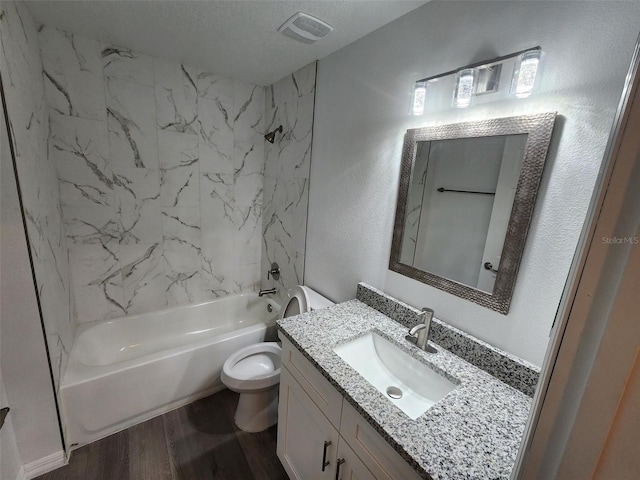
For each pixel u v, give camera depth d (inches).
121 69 73.5
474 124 41.6
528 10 35.9
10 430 50.9
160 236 88.4
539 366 37.6
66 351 66.2
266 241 104.9
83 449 61.7
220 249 100.4
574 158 33.3
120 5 54.4
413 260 52.9
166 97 80.9
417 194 51.1
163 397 71.3
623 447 12.3
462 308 45.7
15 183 45.9
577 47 32.3
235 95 91.7
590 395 13.0
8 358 49.7
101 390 62.3
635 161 11.5
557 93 34.1
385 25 54.9
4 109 43.5
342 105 66.2
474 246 43.4
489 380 39.9
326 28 57.1
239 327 103.7
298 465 51.0
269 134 90.3
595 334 12.8
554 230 35.4
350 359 48.8
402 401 44.1
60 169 70.6
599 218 12.7
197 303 98.4
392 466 31.2
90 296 80.9
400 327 53.4
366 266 63.6
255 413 68.7
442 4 45.3
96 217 77.6
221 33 62.2
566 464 14.2
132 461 60.3
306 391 46.8
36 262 50.8
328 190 72.8
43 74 64.4
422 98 47.7
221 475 58.7
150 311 90.9
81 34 66.6
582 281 13.2
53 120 67.7
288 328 51.4
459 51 43.6
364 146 61.3
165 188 86.1
